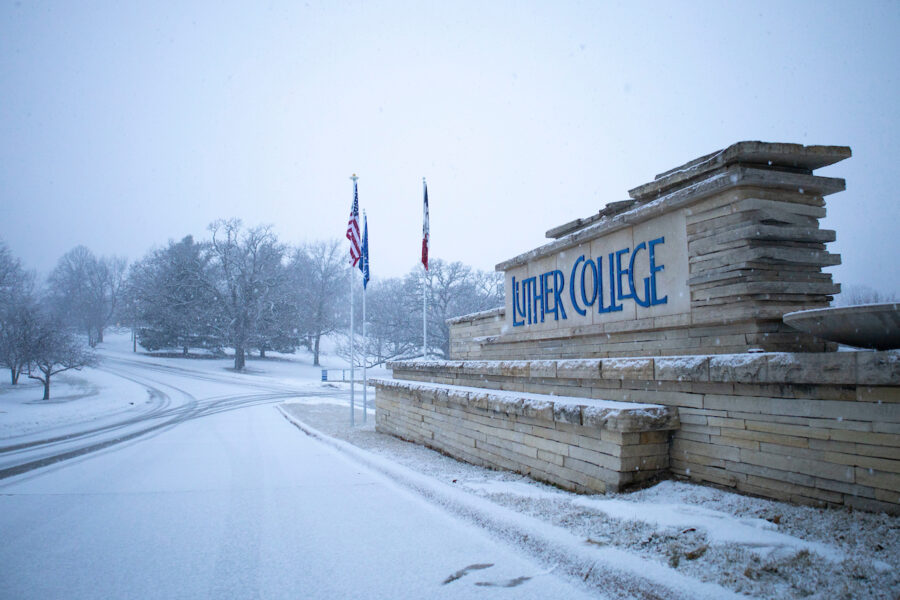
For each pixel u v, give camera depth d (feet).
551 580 12.83
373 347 208.03
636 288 23.85
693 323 20.52
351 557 14.70
